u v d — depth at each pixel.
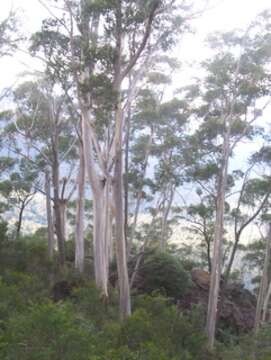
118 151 15.60
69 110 21.75
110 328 10.41
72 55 16.38
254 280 33.38
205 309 22.22
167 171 22.97
